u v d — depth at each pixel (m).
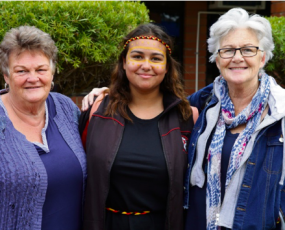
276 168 1.97
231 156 2.03
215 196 2.06
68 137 2.13
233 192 2.01
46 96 2.02
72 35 2.53
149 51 2.19
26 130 2.03
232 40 2.03
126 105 2.30
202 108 2.42
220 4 5.75
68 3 2.59
